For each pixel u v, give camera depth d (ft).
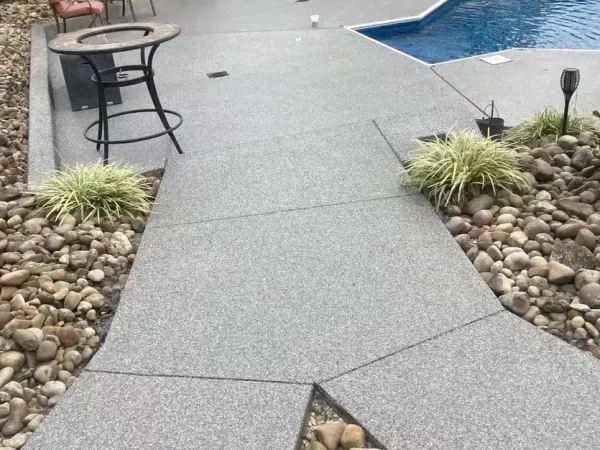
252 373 7.25
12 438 6.65
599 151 10.90
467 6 28.50
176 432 6.49
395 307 8.18
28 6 27.22
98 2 22.70
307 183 11.47
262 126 14.61
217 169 12.29
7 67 19.43
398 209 10.42
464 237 9.52
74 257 9.46
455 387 6.82
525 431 6.22
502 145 11.55
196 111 15.78
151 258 9.64
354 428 6.38
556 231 9.47
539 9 27.43
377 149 12.41
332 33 22.45
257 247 9.72
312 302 8.40
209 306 8.47
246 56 20.26
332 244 9.64
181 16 26.30
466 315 7.95
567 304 7.91
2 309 8.43
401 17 24.45
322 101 15.98
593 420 6.28
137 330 8.11
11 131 14.79
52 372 7.54
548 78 16.58
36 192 11.07
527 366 7.04
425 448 6.13
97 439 6.46
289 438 6.32
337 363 7.30
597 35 23.29
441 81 16.89
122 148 13.71
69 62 15.61
